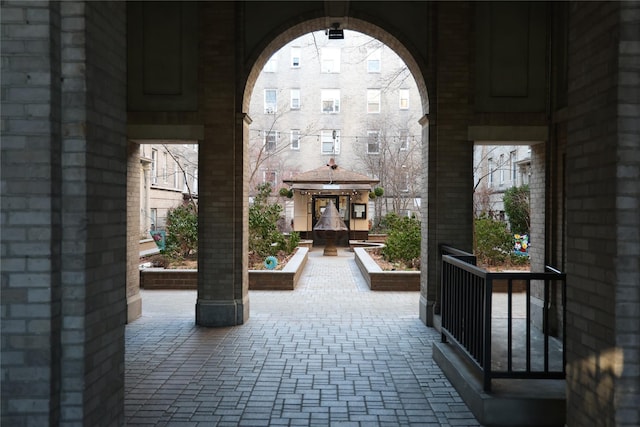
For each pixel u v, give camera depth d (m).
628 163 3.19
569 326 3.83
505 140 7.98
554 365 5.21
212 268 8.27
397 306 9.87
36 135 3.08
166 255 14.16
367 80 34.62
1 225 3.09
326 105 34.84
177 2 8.17
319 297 10.88
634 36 3.18
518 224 18.33
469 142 8.02
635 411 3.17
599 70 3.42
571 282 3.79
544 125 7.88
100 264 3.42
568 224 3.85
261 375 5.76
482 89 8.01
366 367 6.05
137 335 7.61
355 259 17.81
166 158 25.91
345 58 34.62
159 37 8.17
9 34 3.09
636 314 3.19
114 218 3.64
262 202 18.81
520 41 7.97
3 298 3.09
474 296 4.95
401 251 13.77
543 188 7.97
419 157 30.89
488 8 8.01
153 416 4.60
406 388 5.33
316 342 7.20
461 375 5.04
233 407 4.82
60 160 3.19
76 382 3.20
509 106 7.97
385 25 8.30
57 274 3.16
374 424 4.44
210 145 8.20
